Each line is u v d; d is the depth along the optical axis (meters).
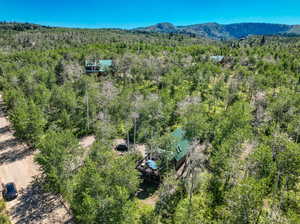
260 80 65.81
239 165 29.50
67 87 60.31
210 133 41.81
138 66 86.25
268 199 28.23
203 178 30.11
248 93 68.44
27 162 38.66
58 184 26.36
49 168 26.84
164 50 120.69
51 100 52.59
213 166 31.16
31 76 68.62
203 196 26.34
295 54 109.31
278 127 43.41
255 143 39.00
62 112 47.91
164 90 63.94
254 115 52.75
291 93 57.03
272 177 29.27
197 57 106.00
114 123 49.31
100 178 21.95
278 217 22.28
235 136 32.78
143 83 80.00
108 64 94.31
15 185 32.69
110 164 25.27
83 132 49.81
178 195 27.47
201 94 66.69
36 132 40.28
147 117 47.28
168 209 25.98
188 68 84.38
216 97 67.75
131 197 25.83
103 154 26.39
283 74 72.75
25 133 40.53
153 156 36.09
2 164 37.91
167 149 33.53
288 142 33.91
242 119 38.50
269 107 51.56
